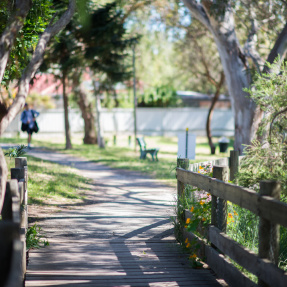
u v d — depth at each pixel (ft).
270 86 24.40
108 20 71.26
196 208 21.91
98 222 28.68
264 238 14.83
